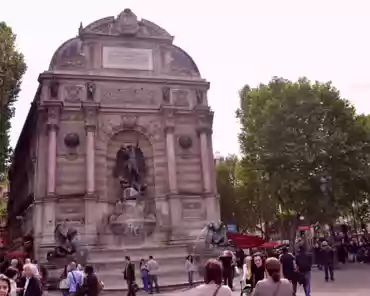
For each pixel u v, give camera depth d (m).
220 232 36.66
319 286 25.33
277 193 46.69
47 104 41.28
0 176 38.97
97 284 15.09
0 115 35.38
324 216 43.69
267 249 40.19
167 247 38.03
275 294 7.86
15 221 59.88
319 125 44.56
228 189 70.94
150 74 46.12
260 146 45.88
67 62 44.12
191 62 48.16
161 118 44.97
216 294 7.23
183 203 43.06
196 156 44.97
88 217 39.34
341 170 43.09
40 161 40.81
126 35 46.38
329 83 46.62
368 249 43.12
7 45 34.78
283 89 46.25
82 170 41.25
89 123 41.91
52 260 32.53
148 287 28.22
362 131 45.81
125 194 40.97
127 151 43.09
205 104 46.62
